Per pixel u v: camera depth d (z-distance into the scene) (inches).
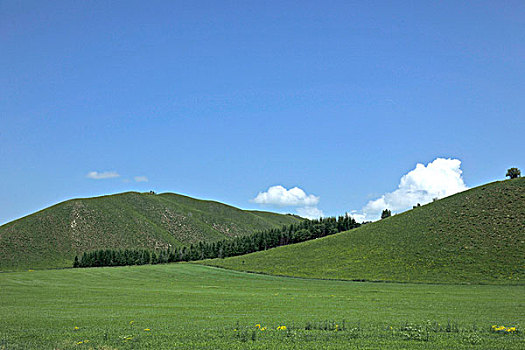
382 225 5310.0
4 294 2348.7
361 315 1411.2
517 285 2800.2
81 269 4731.8
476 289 2620.6
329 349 825.5
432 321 1227.2
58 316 1406.3
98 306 1750.7
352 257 4335.6
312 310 1579.7
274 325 1162.6
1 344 888.9
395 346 847.7
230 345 870.4
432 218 4820.4
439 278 3223.4
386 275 3528.5
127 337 965.8
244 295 2329.0
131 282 3555.6
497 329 1021.8
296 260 4736.7
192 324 1196.5
